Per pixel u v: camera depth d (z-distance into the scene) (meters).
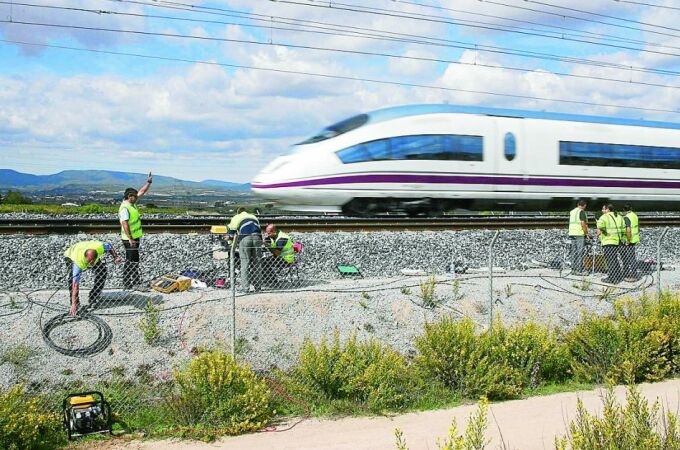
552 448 7.10
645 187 24.23
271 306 10.72
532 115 21.94
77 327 9.41
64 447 7.34
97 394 8.11
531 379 9.80
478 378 9.30
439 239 16.70
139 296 10.77
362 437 7.64
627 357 10.09
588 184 22.84
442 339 9.61
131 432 7.75
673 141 24.84
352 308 11.23
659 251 12.37
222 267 13.62
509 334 10.17
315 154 18.27
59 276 12.58
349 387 8.72
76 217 23.31
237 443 7.50
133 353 9.12
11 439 7.04
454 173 19.95
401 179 19.09
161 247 14.62
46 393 8.21
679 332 10.76
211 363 8.23
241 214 11.88
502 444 7.25
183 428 7.72
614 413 5.98
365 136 18.69
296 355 9.85
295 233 16.59
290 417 8.39
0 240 13.99
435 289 12.55
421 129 19.42
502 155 20.89
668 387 9.83
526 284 13.41
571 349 10.72
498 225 20.36
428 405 8.91
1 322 9.32
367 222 19.78
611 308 12.89
